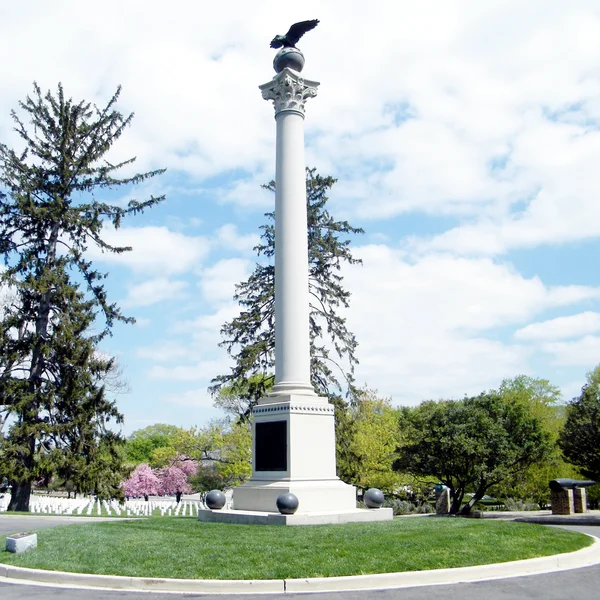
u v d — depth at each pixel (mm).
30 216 39375
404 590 11273
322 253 43688
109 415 38875
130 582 11953
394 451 50188
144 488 71688
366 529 16750
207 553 13531
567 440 38500
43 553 14453
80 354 37594
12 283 37312
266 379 42531
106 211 41375
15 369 38375
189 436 62719
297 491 20234
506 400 45562
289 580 11602
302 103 24953
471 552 13758
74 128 41438
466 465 41031
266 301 42438
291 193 23703
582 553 14891
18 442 35875
